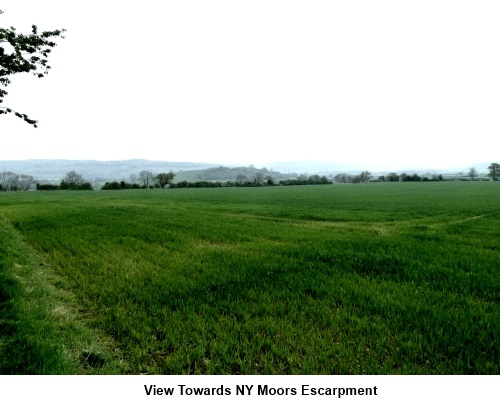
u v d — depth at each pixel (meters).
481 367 4.88
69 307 7.44
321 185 132.88
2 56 11.47
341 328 6.20
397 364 5.14
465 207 36.62
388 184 122.56
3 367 4.73
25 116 13.27
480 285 8.57
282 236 17.06
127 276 9.54
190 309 7.12
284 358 5.33
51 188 115.69
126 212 30.88
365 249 13.29
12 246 12.91
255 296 7.90
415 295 7.93
